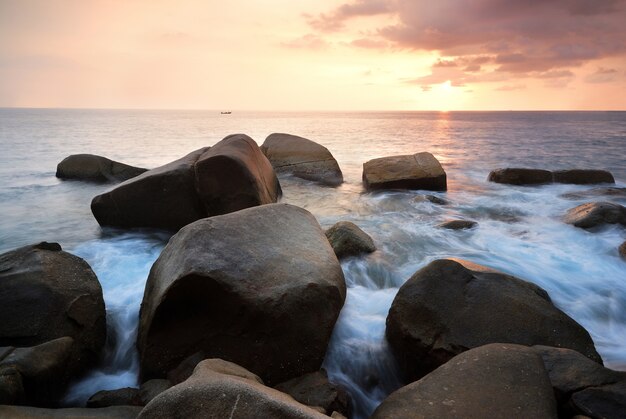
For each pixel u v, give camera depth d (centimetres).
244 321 449
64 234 962
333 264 540
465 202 1224
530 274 714
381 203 1215
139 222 933
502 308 471
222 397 261
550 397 328
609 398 336
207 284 443
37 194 1388
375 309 586
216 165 878
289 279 470
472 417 310
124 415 370
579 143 3297
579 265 748
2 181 1587
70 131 4650
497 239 886
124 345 537
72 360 466
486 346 390
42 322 473
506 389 334
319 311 469
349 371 492
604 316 597
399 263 750
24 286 498
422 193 1334
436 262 530
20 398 380
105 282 677
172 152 2588
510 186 1461
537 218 1047
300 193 1352
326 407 401
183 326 459
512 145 3139
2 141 3262
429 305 484
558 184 1469
